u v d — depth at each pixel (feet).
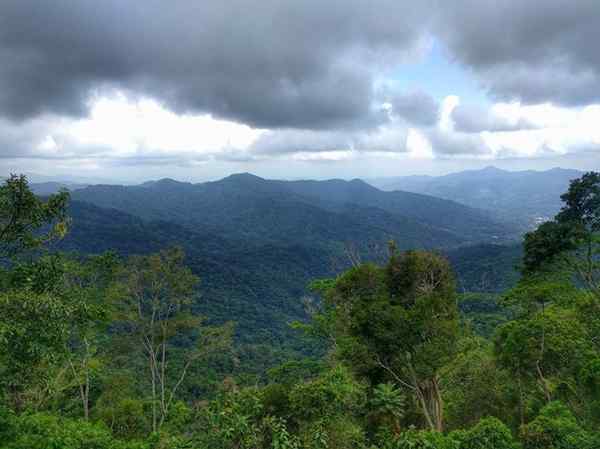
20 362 29.01
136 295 60.59
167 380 121.80
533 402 60.49
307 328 67.15
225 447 35.12
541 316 59.00
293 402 39.91
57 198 31.27
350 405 43.14
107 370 66.74
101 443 34.63
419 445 35.17
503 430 37.45
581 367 52.65
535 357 55.57
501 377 62.18
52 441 31.48
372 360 50.96
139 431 57.72
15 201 28.94
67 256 49.80
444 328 48.80
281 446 33.99
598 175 64.39
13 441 30.94
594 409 49.49
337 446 39.37
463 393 63.72
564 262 67.82
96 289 53.06
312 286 67.92
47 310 27.91
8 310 27.02
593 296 61.62
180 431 54.29
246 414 36.94
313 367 65.46
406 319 48.32
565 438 35.94
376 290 54.39
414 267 52.80
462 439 37.32
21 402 40.04
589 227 65.87
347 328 55.47
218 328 70.95
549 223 68.49
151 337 64.34
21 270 30.09
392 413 47.26
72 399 60.70
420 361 48.08
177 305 64.18
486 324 127.95
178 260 63.31
